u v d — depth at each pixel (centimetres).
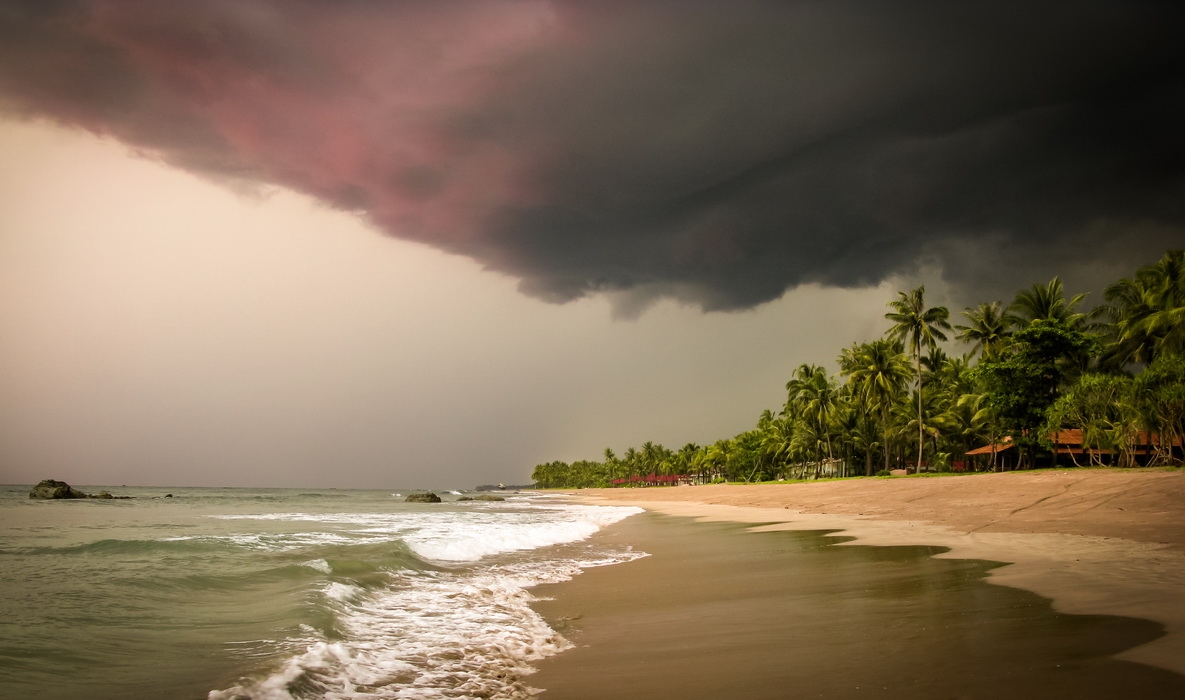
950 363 8044
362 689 682
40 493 7462
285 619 973
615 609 1124
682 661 757
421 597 1237
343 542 2212
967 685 588
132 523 3322
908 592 1083
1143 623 774
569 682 702
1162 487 2211
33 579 1334
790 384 9238
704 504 5616
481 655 820
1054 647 690
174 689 665
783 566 1542
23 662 745
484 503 9219
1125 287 5238
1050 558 1349
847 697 583
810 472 10500
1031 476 3266
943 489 3288
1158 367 3906
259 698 624
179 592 1218
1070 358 4994
